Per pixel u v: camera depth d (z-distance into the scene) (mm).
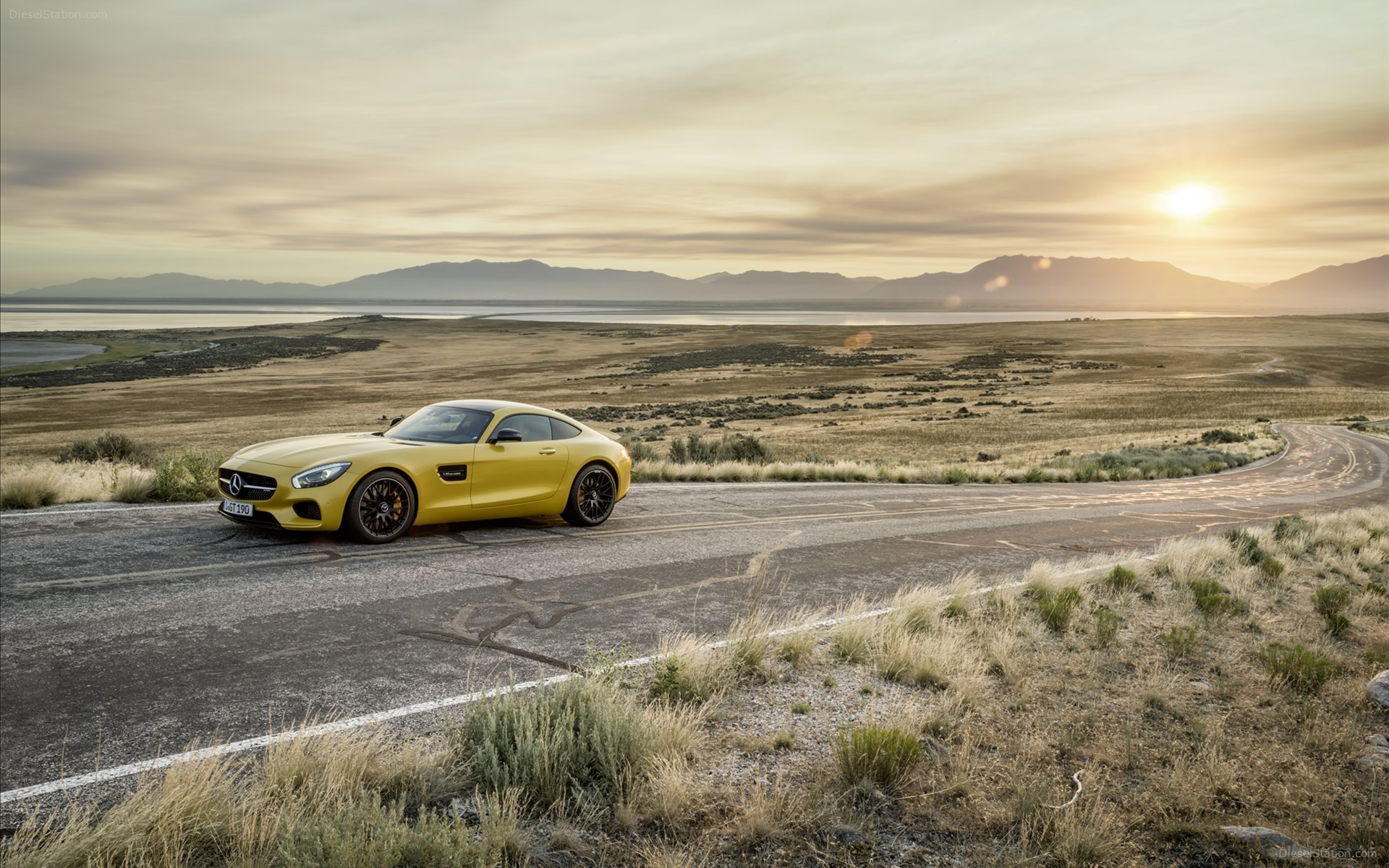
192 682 4414
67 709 3994
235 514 7660
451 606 6121
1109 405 88188
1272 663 5301
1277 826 3318
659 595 6930
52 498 9578
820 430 66750
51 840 2766
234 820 2930
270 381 122000
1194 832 3215
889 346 184250
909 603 6617
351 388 112188
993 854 3014
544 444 9180
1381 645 6379
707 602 6855
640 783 3369
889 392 104375
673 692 4445
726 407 89688
